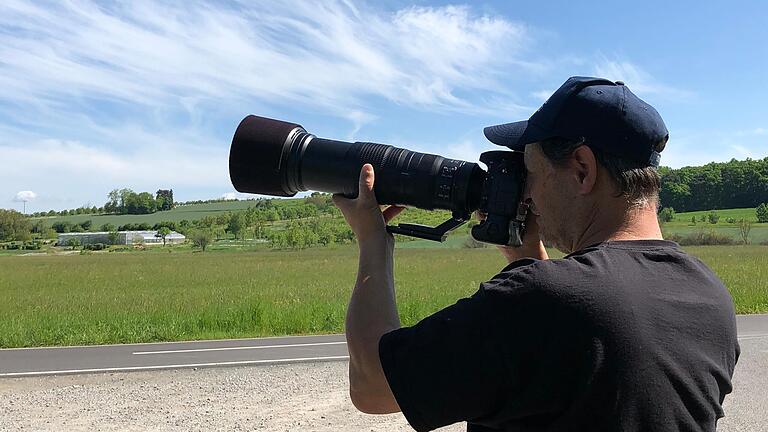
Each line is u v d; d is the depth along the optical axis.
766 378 7.88
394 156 2.07
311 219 116.44
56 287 33.81
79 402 7.12
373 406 1.69
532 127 1.58
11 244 114.31
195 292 27.61
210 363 9.87
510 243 1.81
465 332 1.40
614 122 1.46
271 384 7.91
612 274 1.39
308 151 2.16
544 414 1.37
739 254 49.06
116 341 13.36
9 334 13.47
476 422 1.46
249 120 2.27
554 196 1.57
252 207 148.88
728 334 1.50
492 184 1.83
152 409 6.75
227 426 6.07
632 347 1.32
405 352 1.48
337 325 15.34
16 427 6.14
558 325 1.33
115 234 120.31
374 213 1.94
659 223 1.57
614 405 1.30
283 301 20.66
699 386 1.38
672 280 1.45
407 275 35.97
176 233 123.25
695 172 96.12
